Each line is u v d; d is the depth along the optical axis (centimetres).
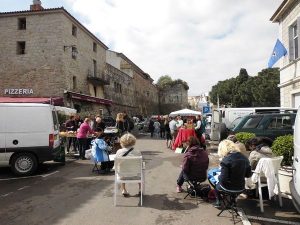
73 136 1544
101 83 3591
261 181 696
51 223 601
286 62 1939
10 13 2800
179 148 1700
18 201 757
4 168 1266
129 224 593
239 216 632
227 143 651
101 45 3766
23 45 2862
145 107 6397
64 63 2767
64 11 2761
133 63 5481
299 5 1691
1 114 1095
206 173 768
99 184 935
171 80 8825
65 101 2728
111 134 1535
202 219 620
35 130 1112
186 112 3030
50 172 1146
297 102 1788
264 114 1291
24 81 2786
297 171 570
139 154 781
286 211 668
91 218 629
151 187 890
